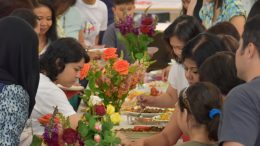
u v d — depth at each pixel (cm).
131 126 426
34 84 339
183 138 368
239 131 237
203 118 279
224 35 386
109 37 619
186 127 290
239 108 240
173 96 462
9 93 321
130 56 506
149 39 507
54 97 385
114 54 409
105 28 747
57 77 398
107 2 787
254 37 251
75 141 299
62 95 393
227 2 535
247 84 247
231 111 242
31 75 335
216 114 274
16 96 321
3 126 317
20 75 331
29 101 337
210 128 275
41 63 398
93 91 405
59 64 392
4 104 318
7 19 335
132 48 503
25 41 332
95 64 408
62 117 312
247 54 254
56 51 394
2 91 321
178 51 423
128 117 450
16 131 321
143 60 452
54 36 555
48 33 552
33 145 315
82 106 464
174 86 458
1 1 509
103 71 407
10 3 507
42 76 394
